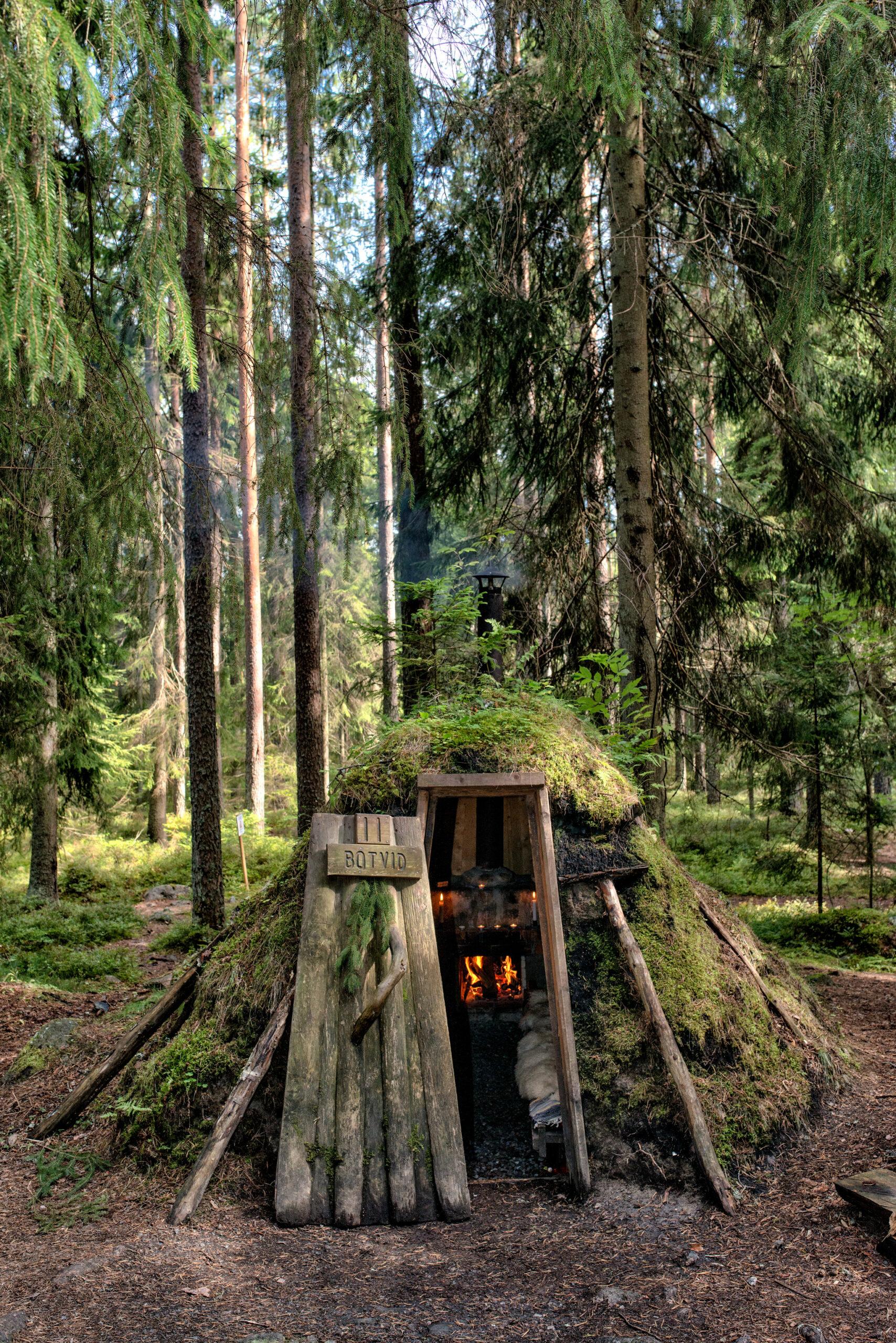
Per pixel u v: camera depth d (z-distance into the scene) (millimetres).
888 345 8203
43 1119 5234
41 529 7078
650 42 7211
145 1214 4152
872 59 5098
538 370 8602
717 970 5125
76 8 3551
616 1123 4559
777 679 9570
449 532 11930
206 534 10664
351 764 5273
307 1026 4449
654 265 8242
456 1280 3639
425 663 6938
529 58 8570
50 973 9094
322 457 8711
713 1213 4113
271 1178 4352
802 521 9258
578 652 8438
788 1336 3123
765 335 7578
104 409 5305
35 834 13352
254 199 14133
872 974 8398
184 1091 4617
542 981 6625
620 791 5324
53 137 3021
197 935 10586
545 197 8523
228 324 11719
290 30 7168
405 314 10164
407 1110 4363
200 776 10914
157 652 20688
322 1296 3504
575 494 8594
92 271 4996
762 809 11250
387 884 4750
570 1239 3988
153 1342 3139
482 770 5098
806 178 5809
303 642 11820
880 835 11500
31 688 11078
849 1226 3844
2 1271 3641
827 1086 5145
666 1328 3227
